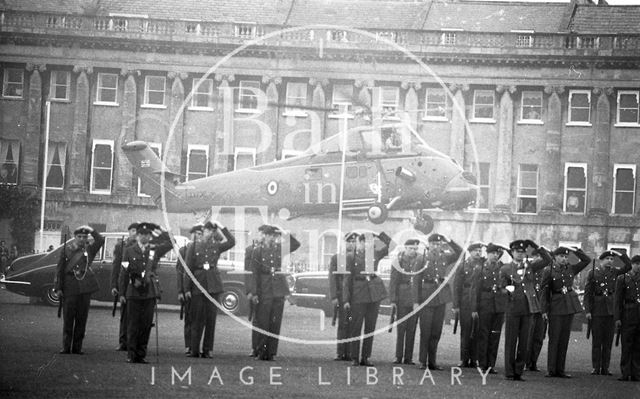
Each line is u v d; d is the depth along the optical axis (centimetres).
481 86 6856
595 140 6806
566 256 2475
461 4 7175
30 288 3791
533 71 6819
